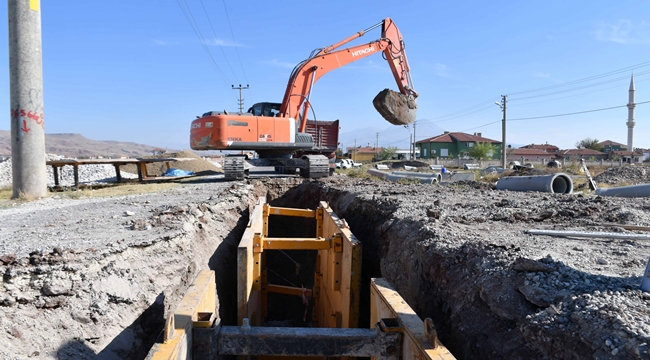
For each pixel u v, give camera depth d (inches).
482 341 157.6
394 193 480.1
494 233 257.9
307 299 473.1
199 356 176.9
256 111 745.0
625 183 729.6
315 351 178.9
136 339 200.4
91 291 195.0
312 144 732.7
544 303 148.3
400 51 773.3
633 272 170.2
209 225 374.0
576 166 1061.1
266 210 480.4
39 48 512.4
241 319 293.9
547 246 217.8
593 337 121.0
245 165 707.4
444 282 207.0
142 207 400.8
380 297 208.5
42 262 189.9
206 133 665.0
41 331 168.6
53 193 564.1
